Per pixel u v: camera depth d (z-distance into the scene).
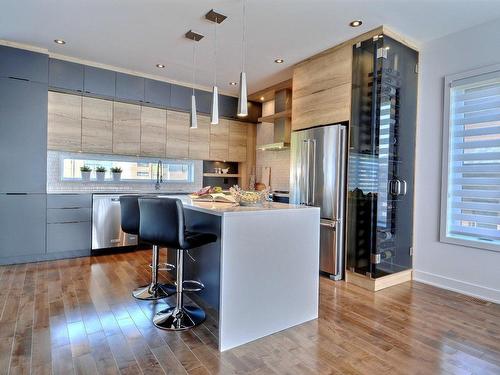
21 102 3.70
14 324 2.18
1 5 2.77
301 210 2.35
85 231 4.13
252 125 5.95
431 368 1.78
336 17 2.85
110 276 3.31
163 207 2.13
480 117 2.98
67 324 2.21
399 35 3.17
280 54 3.74
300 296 2.35
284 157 5.34
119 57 3.98
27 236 3.76
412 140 3.41
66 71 3.99
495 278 2.83
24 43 3.62
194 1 2.64
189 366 1.76
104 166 4.66
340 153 3.38
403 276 3.38
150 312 2.44
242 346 2.00
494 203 2.88
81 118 4.18
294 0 2.59
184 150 5.10
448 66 3.19
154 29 3.18
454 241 3.11
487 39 2.90
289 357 1.88
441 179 3.23
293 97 4.06
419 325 2.32
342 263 3.43
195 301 2.67
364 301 2.80
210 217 2.38
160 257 4.16
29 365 1.71
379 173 3.10
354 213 3.31
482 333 2.20
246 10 2.76
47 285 2.99
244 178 5.89
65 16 2.96
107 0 2.66
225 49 3.64
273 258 2.19
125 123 4.54
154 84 4.70
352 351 1.95
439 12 2.73
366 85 3.19
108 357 1.82
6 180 3.63
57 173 4.25
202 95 5.25
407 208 3.40
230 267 1.98
